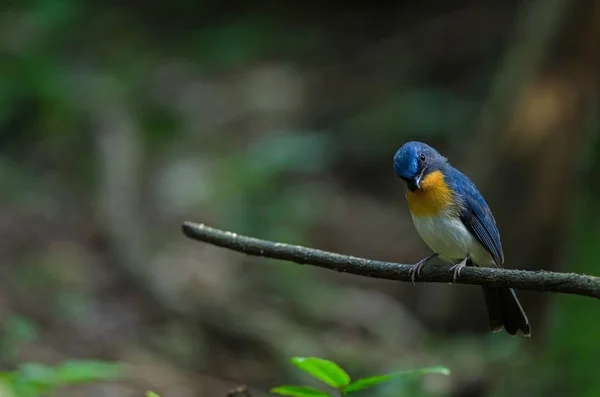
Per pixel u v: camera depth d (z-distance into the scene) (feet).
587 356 31.14
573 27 41.01
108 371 20.97
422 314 44.55
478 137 45.01
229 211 50.01
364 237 53.93
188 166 53.26
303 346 39.01
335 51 75.20
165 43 71.67
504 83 43.83
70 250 42.80
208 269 44.11
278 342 38.96
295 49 74.33
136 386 34.24
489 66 69.97
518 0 74.02
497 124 43.29
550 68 41.78
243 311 40.14
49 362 34.35
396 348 40.75
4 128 52.06
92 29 65.72
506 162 42.39
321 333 41.63
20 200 46.39
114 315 39.29
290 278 44.14
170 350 37.81
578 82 41.37
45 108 52.06
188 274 43.19
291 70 70.85
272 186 54.65
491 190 43.04
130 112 53.67
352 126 65.72
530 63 42.32
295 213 51.98
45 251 42.42
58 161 49.93
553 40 41.45
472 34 74.08
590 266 34.27
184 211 49.32
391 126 64.75
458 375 35.35
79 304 39.04
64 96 52.37
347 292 44.68
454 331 43.45
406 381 34.58
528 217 42.01
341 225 54.90
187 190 51.03
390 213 57.98
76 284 40.27
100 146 48.14
